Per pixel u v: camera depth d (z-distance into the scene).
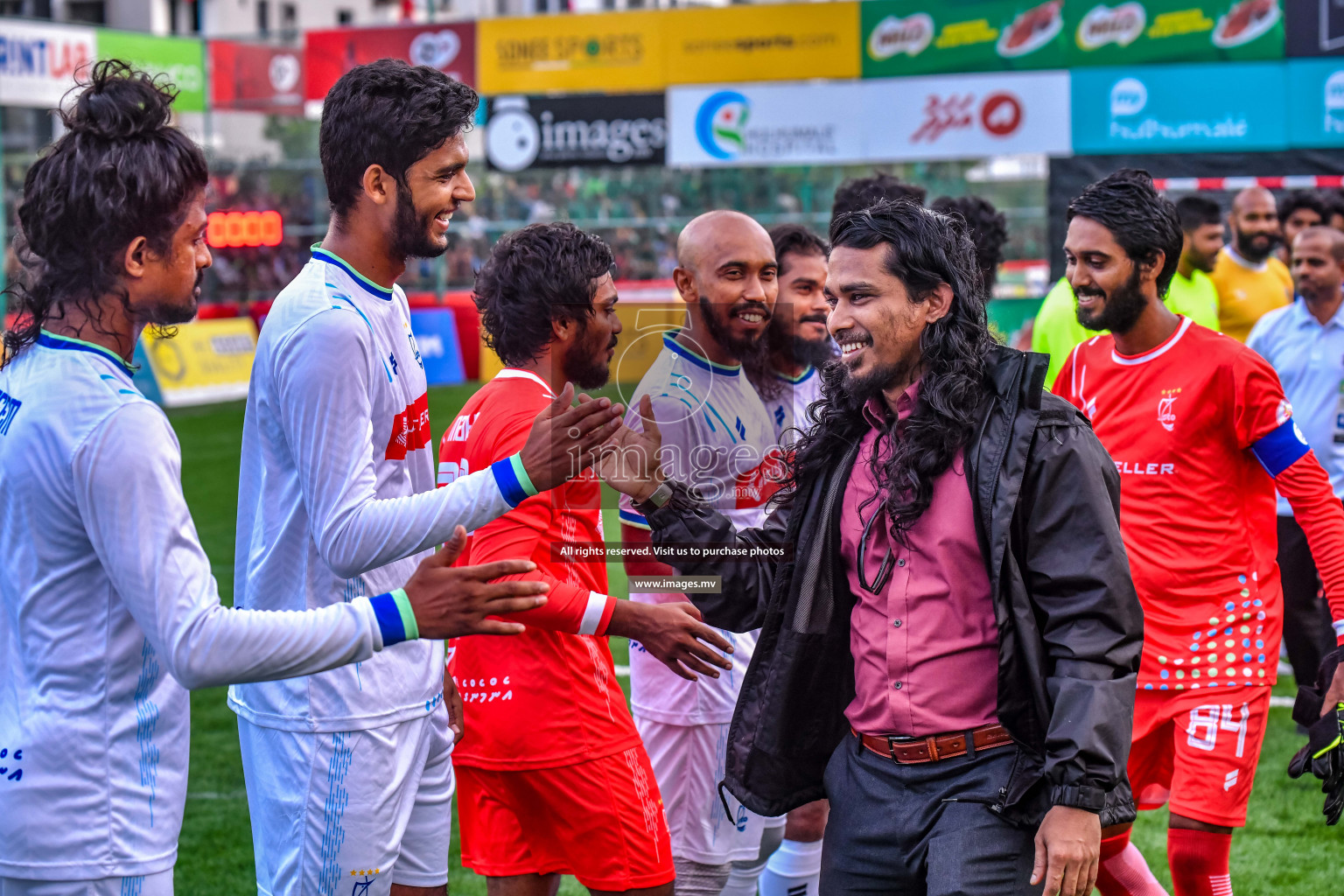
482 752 2.48
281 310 2.16
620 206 16.53
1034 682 2.00
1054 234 10.49
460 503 2.00
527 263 2.46
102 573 1.83
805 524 2.26
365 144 2.21
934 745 2.09
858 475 2.23
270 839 2.32
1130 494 3.05
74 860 1.80
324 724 2.24
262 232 16.58
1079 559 1.99
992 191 15.38
